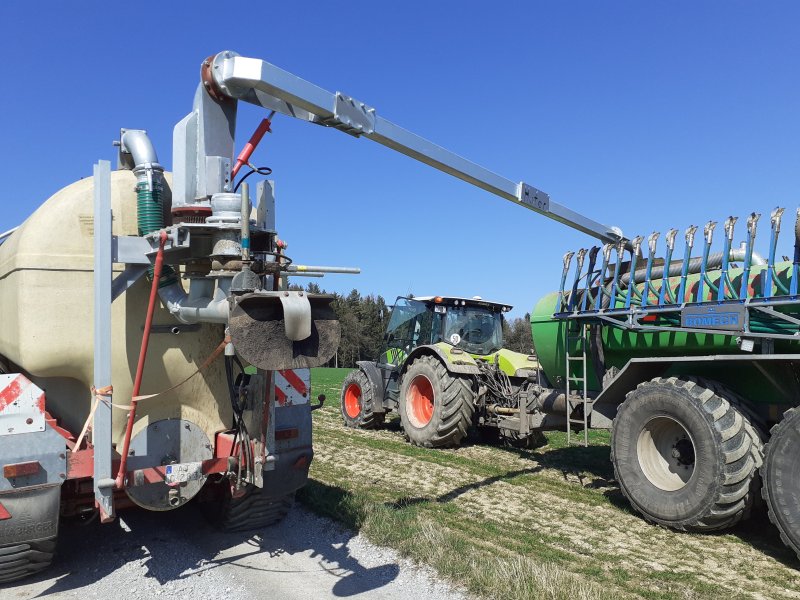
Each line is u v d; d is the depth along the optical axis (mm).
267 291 3178
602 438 9227
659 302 5332
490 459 7633
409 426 8586
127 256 3547
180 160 3705
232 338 2941
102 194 3418
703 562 4176
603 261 5891
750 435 4523
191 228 3363
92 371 3779
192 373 3982
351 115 4164
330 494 5441
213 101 3688
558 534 4730
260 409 3750
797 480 4070
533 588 3420
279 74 3682
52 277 3625
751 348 4660
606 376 6043
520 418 7359
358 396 10516
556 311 6477
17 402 3383
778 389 4754
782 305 4480
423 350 8891
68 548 4301
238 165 3752
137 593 3590
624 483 5266
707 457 4617
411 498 5617
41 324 3590
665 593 3631
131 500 3924
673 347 5418
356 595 3561
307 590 3635
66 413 4055
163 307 3893
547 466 7230
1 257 4066
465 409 8016
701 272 5012
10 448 3355
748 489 4484
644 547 4480
